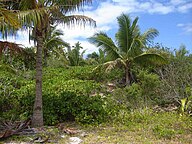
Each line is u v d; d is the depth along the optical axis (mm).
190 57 16969
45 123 10336
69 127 10039
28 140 7984
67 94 11438
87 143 7816
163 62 16328
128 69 17688
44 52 22562
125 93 13828
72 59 28766
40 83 9922
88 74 18578
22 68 18469
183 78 14617
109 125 10211
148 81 14805
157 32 17578
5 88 12750
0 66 12969
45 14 8703
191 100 12406
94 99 11664
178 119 10844
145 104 13250
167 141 7957
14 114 11008
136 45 16938
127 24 17500
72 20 9594
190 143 7781
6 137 8156
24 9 9188
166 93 14289
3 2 9148
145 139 8172
